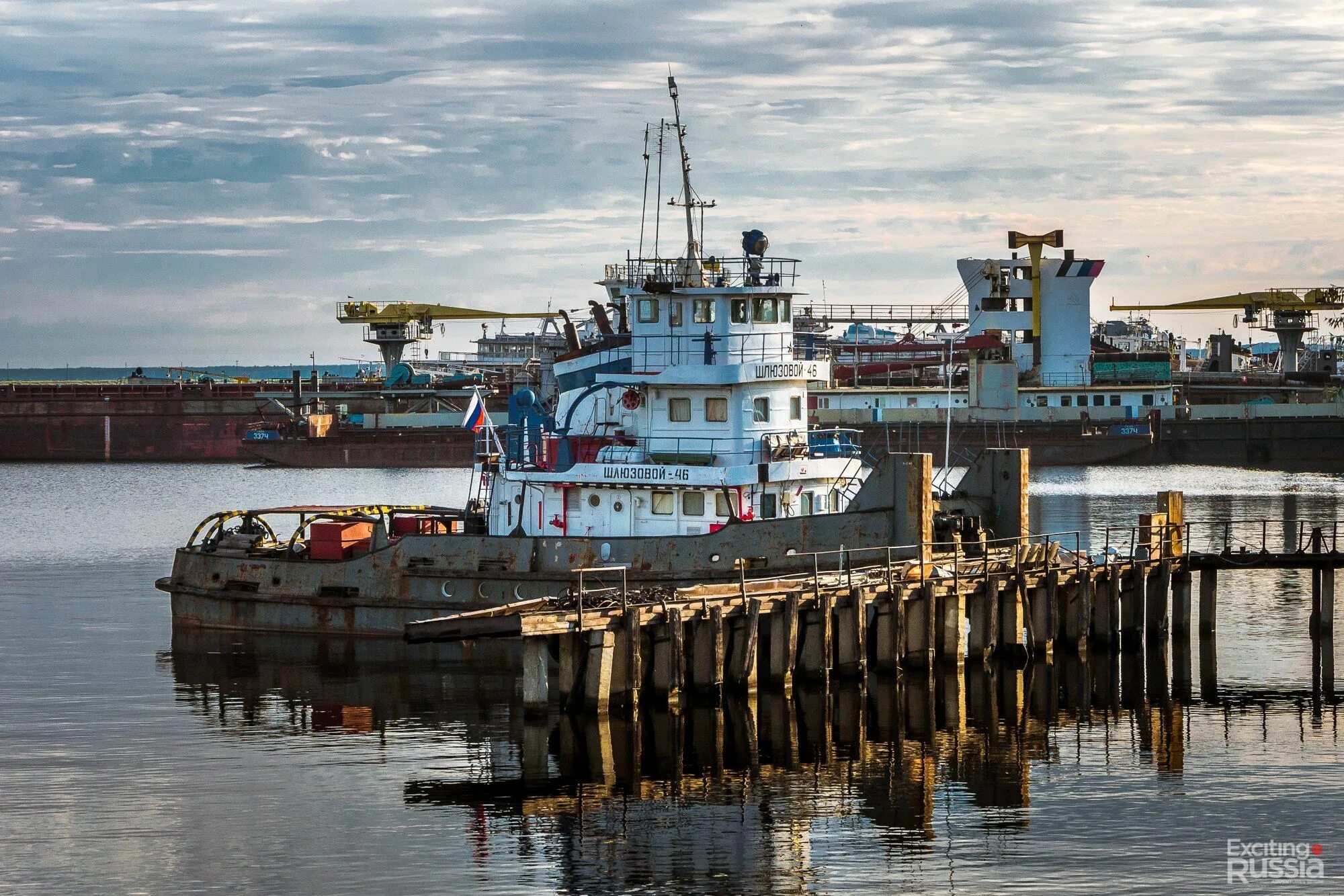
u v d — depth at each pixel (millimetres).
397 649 79812
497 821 52406
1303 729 63938
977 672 72750
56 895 46344
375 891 46438
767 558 74125
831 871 47844
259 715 67250
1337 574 105875
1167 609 77750
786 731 62781
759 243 78312
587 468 78062
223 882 47250
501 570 78188
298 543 89125
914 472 72125
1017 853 49344
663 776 57094
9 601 100562
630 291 78875
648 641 64312
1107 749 61031
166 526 151625
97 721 66625
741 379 76062
